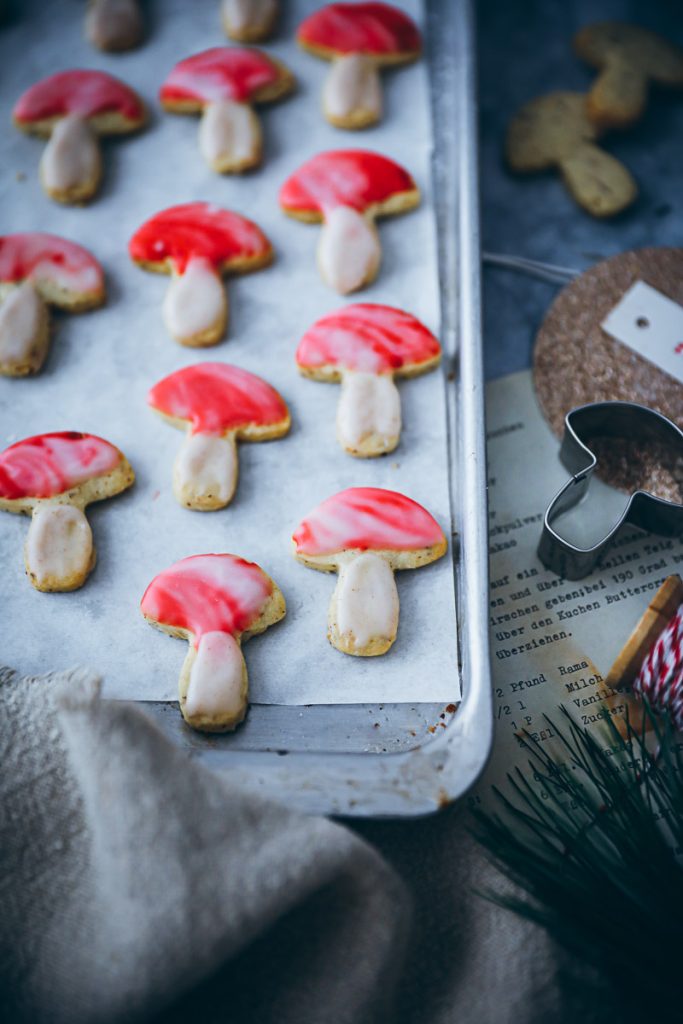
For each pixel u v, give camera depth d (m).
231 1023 0.39
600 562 0.49
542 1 0.62
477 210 0.51
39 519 0.46
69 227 0.53
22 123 0.54
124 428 0.48
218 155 0.53
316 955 0.40
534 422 0.51
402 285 0.51
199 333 0.49
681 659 0.44
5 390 0.49
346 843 0.39
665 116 0.58
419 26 0.56
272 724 0.43
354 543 0.45
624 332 0.52
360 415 0.47
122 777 0.39
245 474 0.47
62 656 0.44
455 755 0.41
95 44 0.57
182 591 0.44
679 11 0.62
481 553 0.44
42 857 0.40
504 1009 0.41
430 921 0.42
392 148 0.54
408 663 0.44
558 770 0.43
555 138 0.57
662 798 0.45
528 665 0.47
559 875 0.40
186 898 0.38
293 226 0.52
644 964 0.40
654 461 0.49
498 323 0.54
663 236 0.56
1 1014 0.38
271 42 0.57
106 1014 0.37
